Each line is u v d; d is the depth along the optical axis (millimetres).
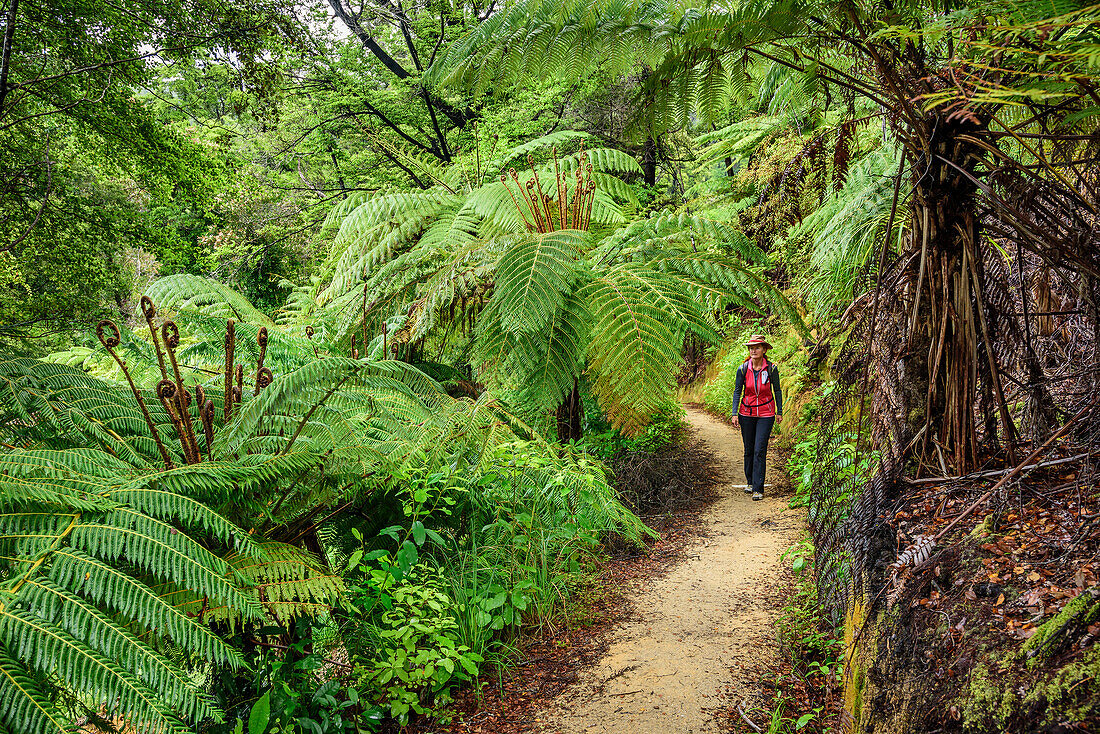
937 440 2246
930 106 1712
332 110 13883
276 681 2340
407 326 4371
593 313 3680
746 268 4086
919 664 1733
